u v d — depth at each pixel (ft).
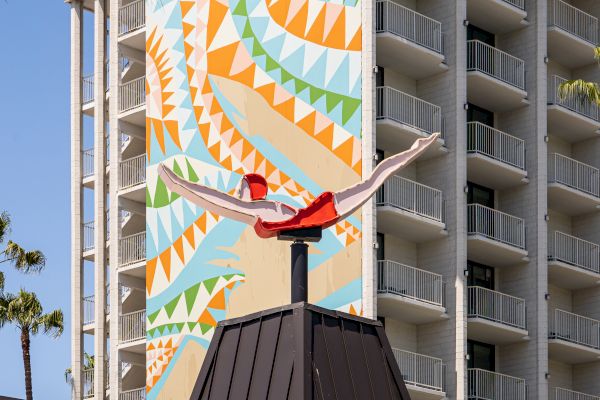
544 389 295.48
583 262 314.55
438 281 283.18
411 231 284.82
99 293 337.52
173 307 300.61
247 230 290.15
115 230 322.34
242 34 296.92
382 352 124.88
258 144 289.53
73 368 344.28
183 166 302.86
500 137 299.38
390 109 281.74
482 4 299.17
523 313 296.92
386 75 291.58
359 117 276.21
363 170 273.33
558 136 322.96
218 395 121.39
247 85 293.84
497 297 294.05
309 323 119.24
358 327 124.36
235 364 121.90
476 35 310.04
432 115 288.92
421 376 280.31
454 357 281.95
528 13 310.45
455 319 282.97
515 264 302.04
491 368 299.99
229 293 290.35
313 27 286.05
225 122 296.10
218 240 294.66
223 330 125.39
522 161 302.66
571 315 311.06
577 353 309.63
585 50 321.32
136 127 329.52
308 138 282.36
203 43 304.09
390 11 284.00
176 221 303.48
